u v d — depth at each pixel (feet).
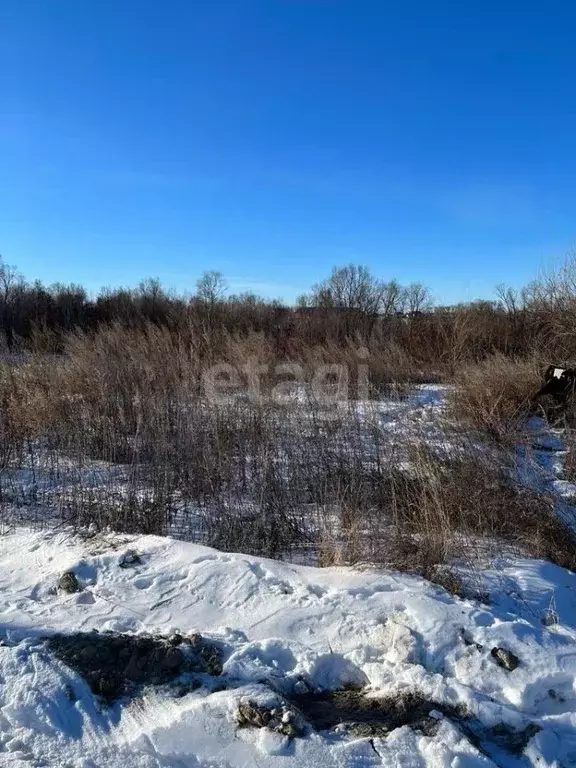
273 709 10.97
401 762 10.13
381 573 15.43
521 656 12.39
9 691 11.68
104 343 37.17
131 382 29.81
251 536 18.34
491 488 19.54
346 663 12.63
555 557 17.51
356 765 10.05
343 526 18.33
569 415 29.25
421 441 22.16
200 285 80.69
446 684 11.73
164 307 71.92
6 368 31.50
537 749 10.47
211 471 21.75
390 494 19.86
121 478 23.08
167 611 14.42
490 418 27.37
